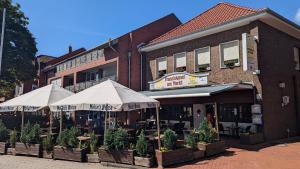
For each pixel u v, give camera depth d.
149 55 24.80
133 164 10.50
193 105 20.58
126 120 23.70
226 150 13.48
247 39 15.84
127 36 24.98
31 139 13.11
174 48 22.23
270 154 12.41
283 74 18.52
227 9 20.88
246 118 17.34
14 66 29.64
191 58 20.77
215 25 18.50
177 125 19.08
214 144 12.42
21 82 32.28
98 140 12.73
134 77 24.73
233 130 17.81
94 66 28.61
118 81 23.95
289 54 19.58
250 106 17.14
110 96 11.32
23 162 11.52
